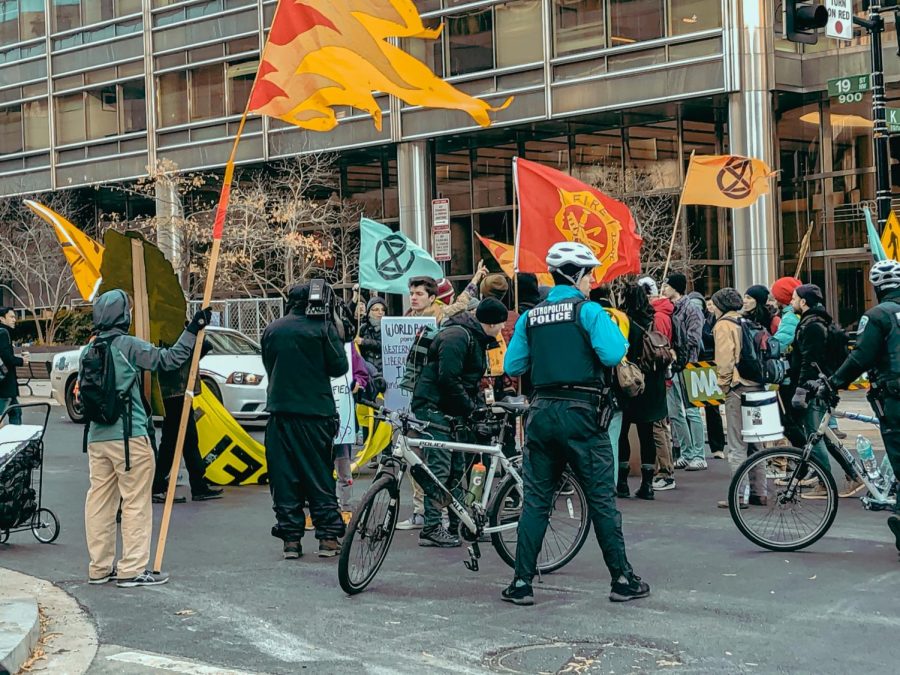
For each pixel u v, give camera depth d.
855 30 28.34
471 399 8.27
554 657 5.77
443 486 7.62
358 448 14.06
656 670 5.52
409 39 34.72
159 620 6.72
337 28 9.34
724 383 10.15
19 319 41.72
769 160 28.91
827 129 29.41
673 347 12.52
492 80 33.44
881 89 14.42
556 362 6.78
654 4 30.11
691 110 31.08
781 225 30.22
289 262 33.34
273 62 9.08
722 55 28.81
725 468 13.02
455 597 7.13
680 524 9.48
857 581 7.30
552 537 7.79
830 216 29.28
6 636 5.98
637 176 31.70
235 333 18.47
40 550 8.99
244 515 10.45
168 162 35.84
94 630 6.52
